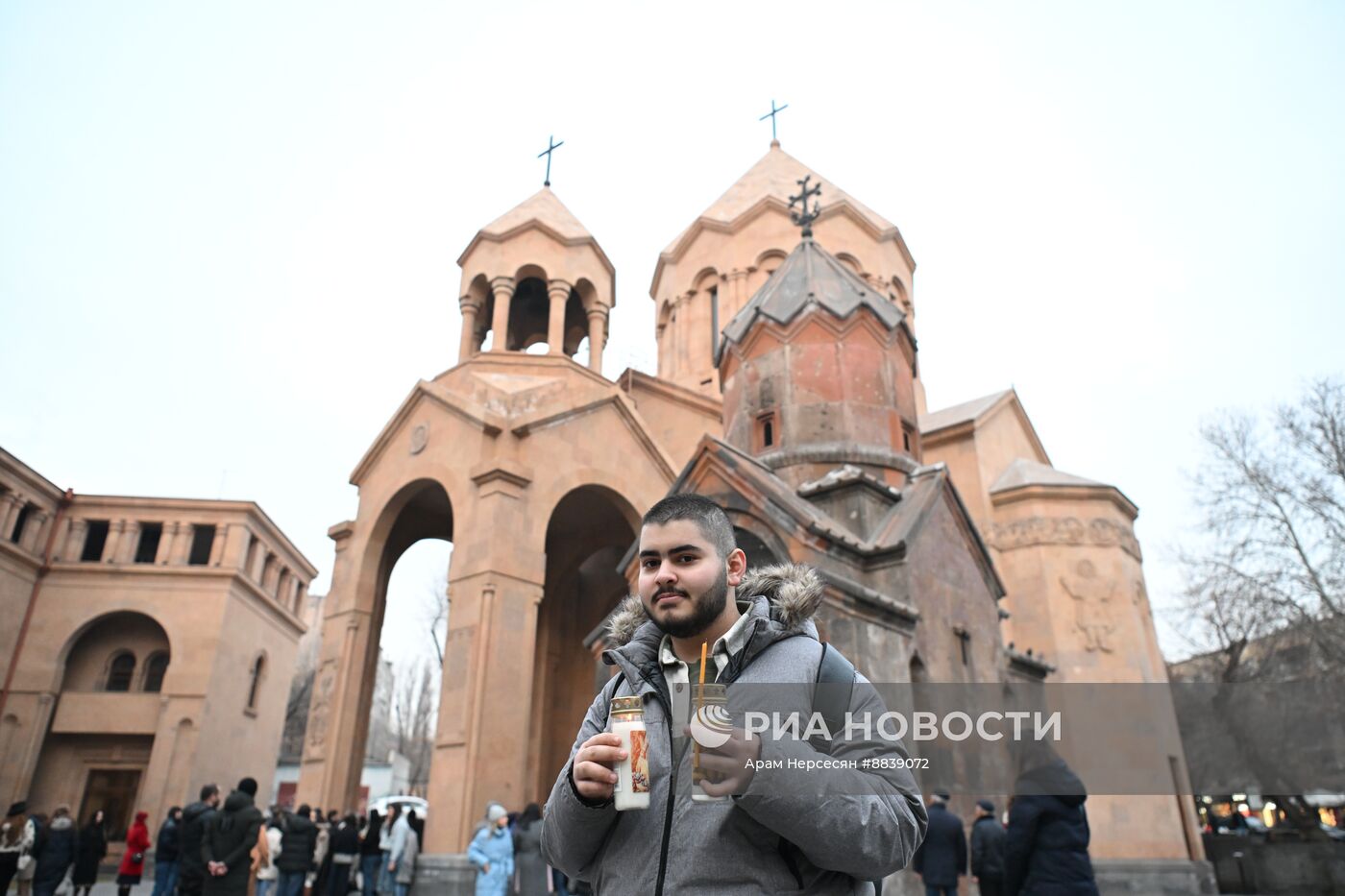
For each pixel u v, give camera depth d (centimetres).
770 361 1551
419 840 1664
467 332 2303
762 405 1530
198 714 2981
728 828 207
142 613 3094
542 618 2266
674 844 211
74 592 3092
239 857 891
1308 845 1716
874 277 2659
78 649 3158
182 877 1077
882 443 1450
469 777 1533
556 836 230
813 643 243
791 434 1462
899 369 1575
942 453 2509
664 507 259
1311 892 1670
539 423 1884
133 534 3231
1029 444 2848
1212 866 1770
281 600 3806
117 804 2972
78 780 2977
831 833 193
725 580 250
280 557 3697
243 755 3356
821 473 1403
